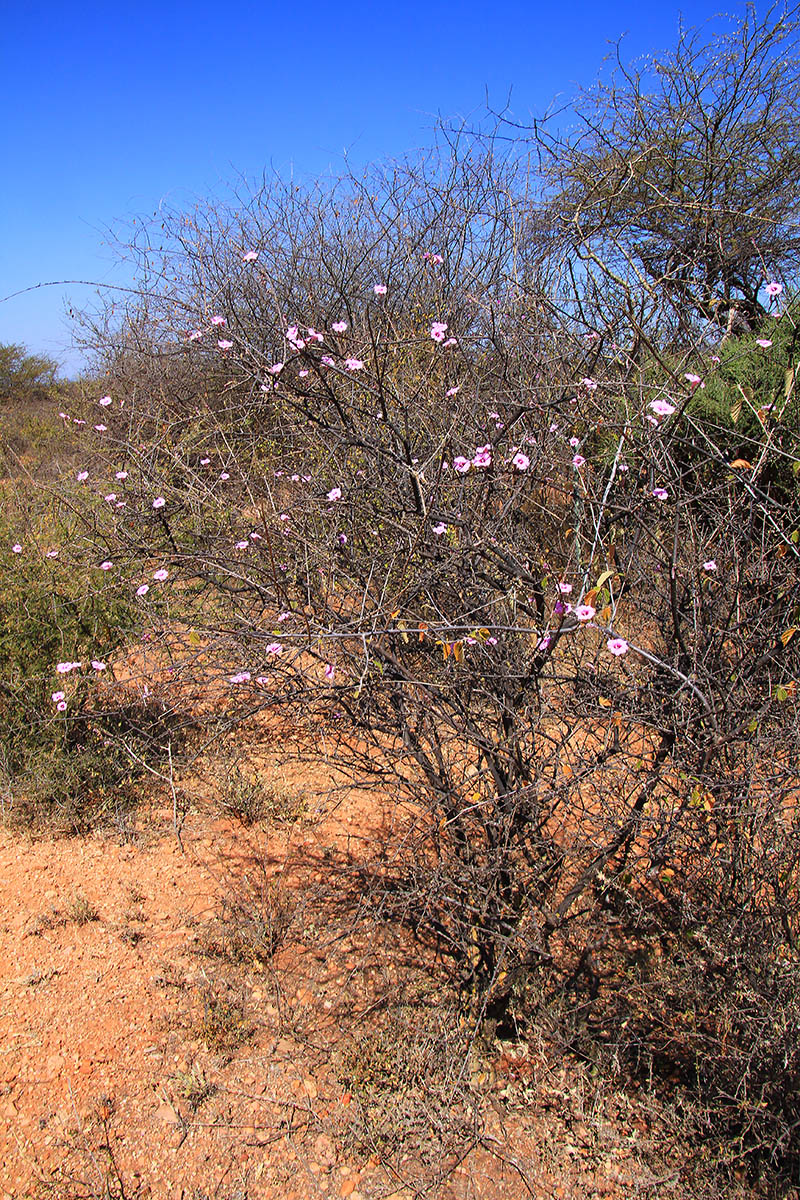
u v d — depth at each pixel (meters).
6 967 2.73
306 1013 2.59
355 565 2.52
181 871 3.23
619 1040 2.30
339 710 2.46
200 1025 2.53
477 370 2.92
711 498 2.69
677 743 2.08
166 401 4.48
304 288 5.27
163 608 3.55
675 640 2.21
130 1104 2.28
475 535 2.33
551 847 2.32
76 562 3.68
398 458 2.24
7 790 3.61
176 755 3.62
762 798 1.95
